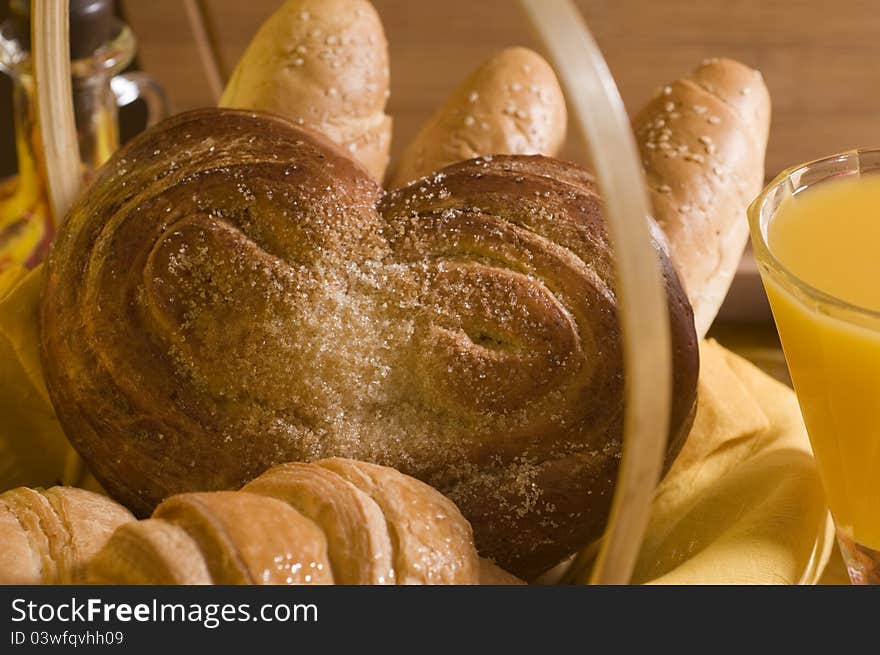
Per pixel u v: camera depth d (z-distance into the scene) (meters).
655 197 0.50
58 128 0.48
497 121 0.52
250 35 0.69
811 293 0.40
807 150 0.69
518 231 0.42
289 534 0.37
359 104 0.52
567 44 0.33
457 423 0.42
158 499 0.43
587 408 0.42
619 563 0.34
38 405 0.48
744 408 0.49
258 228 0.42
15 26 0.58
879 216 0.43
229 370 0.42
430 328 0.42
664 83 0.68
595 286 0.42
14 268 0.51
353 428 0.42
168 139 0.45
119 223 0.43
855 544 0.45
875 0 0.65
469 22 0.68
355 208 0.43
